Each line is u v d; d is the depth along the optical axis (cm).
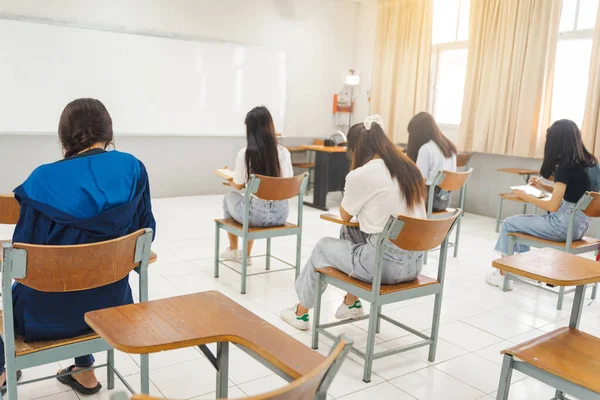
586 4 486
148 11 559
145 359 142
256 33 642
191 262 353
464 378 210
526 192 316
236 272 332
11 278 128
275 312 270
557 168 296
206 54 606
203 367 211
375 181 208
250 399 68
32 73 503
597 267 165
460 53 611
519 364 145
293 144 705
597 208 281
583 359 142
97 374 201
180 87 594
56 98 519
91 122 153
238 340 108
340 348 82
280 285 313
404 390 199
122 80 555
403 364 220
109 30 538
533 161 529
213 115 625
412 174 211
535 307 295
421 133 373
